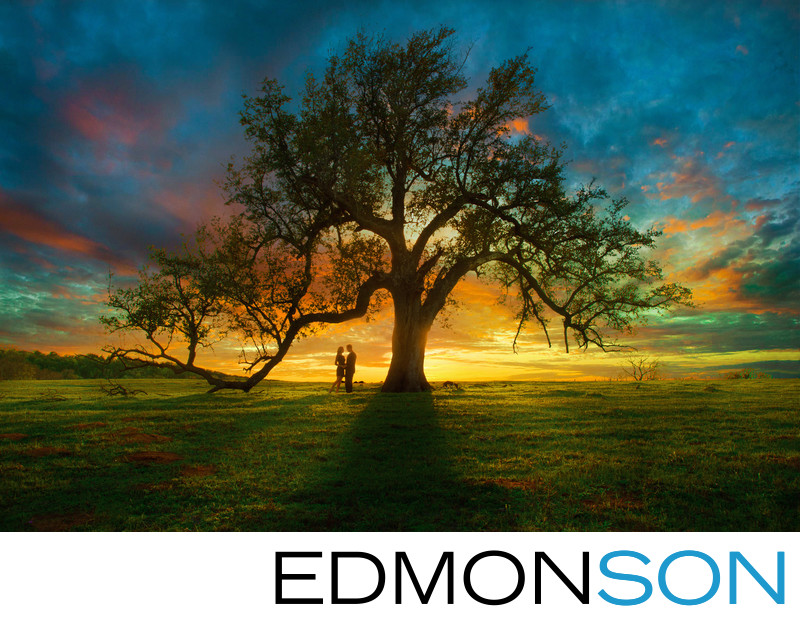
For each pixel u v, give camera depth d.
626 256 22.48
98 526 5.04
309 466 7.43
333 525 5.03
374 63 21.14
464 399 17.42
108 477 6.86
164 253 18.88
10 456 8.13
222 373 21.30
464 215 22.39
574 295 24.38
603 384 25.34
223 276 18.91
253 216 19.91
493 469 7.11
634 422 11.44
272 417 12.82
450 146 21.84
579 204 21.33
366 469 7.20
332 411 13.99
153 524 5.11
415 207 23.50
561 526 4.95
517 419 12.17
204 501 5.83
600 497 5.82
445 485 6.35
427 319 22.56
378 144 22.17
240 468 7.35
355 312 21.36
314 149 17.61
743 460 7.43
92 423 11.65
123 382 29.89
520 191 21.67
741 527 4.91
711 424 10.90
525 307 27.58
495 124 21.75
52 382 29.53
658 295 22.52
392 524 5.02
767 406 13.90
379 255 22.75
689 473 6.77
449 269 23.39
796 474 6.61
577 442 9.12
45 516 5.37
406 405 15.41
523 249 25.34
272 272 20.31
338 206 21.00
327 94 19.05
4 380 32.03
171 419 12.59
